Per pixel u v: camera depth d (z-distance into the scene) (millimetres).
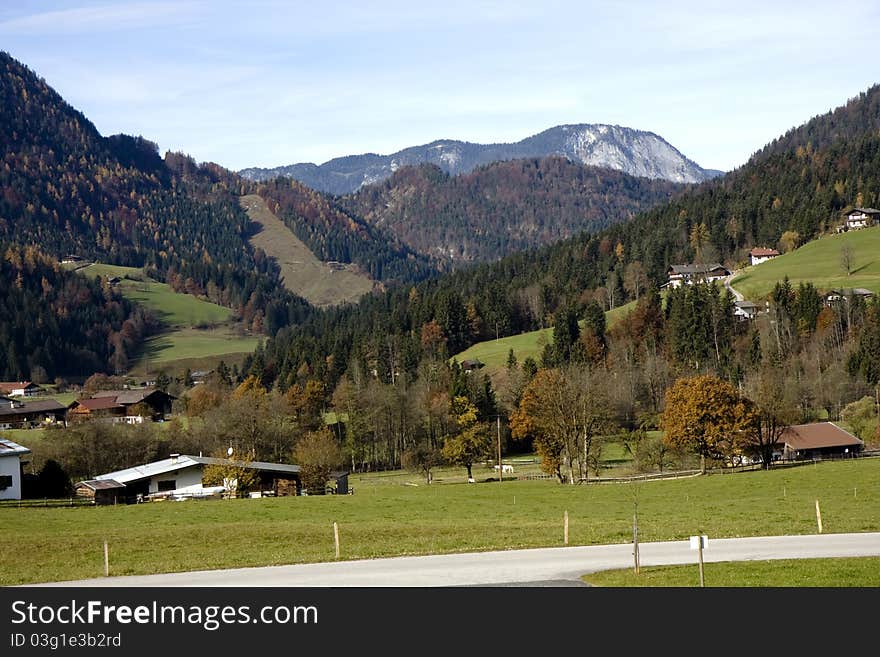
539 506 76000
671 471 109312
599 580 36656
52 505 83812
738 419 102375
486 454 122688
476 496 87250
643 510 69562
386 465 146750
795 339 185250
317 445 116000
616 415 137625
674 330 192750
